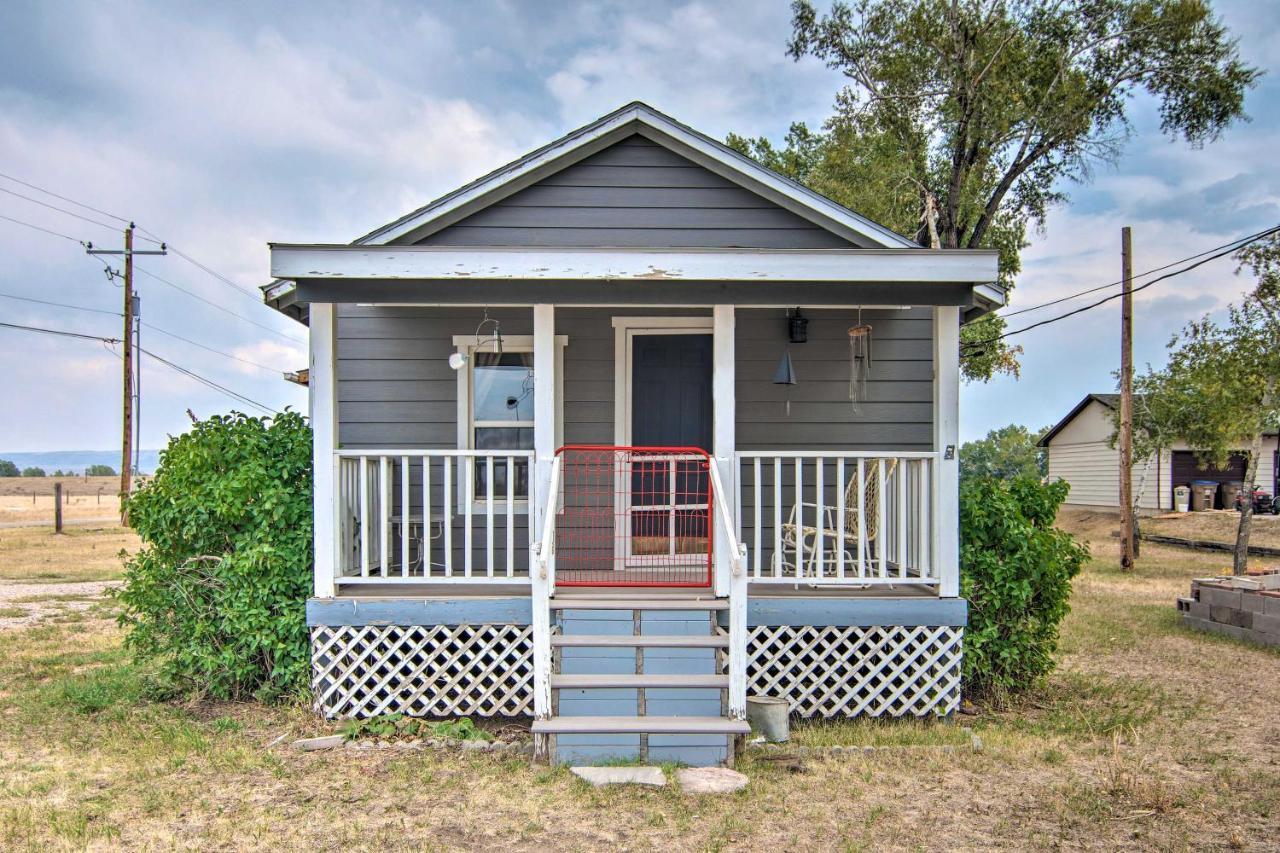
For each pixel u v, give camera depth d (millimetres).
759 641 6742
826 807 4934
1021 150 22156
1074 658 9242
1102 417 34344
